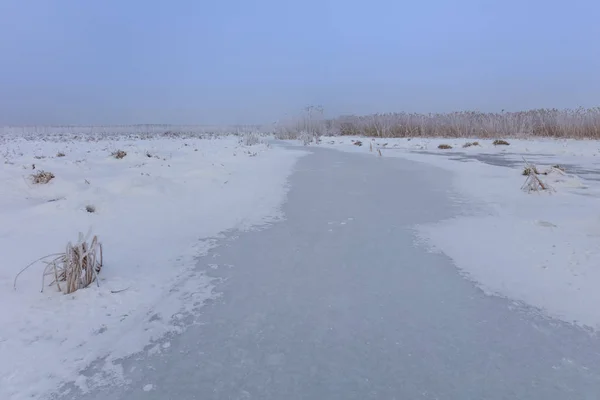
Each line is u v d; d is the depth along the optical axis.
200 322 3.57
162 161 13.07
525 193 9.22
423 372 2.84
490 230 6.27
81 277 4.12
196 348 3.17
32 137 29.64
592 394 2.60
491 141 26.48
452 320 3.57
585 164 15.11
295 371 2.87
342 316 3.66
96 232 5.98
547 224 6.38
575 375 2.79
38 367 2.89
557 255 5.02
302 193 9.58
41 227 6.05
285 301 3.96
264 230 6.46
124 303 3.88
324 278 4.52
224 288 4.27
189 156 14.45
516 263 4.85
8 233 5.70
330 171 13.39
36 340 3.21
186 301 3.97
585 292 4.02
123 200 7.68
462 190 9.84
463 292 4.13
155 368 2.92
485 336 3.30
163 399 2.59
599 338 3.26
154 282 4.38
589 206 7.66
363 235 6.14
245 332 3.40
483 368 2.88
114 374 2.85
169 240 5.84
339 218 7.20
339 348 3.15
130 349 3.15
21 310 3.64
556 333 3.34
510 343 3.20
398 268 4.80
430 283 4.36
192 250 5.46
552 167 11.59
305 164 15.44
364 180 11.52
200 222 6.86
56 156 14.05
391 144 27.67
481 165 14.68
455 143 26.42
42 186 8.44
